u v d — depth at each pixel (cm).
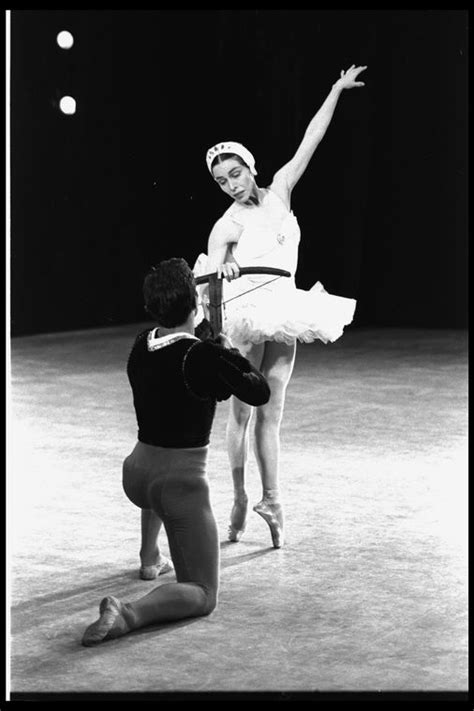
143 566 609
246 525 690
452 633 528
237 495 676
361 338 1670
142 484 544
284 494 787
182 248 1738
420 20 1720
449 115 1745
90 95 1630
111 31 1625
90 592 588
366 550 661
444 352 1523
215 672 482
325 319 657
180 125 1705
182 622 541
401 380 1298
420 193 1777
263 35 1697
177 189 1720
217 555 546
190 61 1689
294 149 1727
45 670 484
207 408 538
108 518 729
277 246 683
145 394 538
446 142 1753
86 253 1697
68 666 488
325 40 1714
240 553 656
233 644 514
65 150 1628
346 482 822
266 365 673
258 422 665
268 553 655
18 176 1600
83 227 1680
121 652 504
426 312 1805
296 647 511
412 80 1744
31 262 1652
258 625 538
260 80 1708
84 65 1612
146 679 475
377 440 970
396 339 1656
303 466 873
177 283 541
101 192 1677
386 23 1725
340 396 1194
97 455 914
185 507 537
